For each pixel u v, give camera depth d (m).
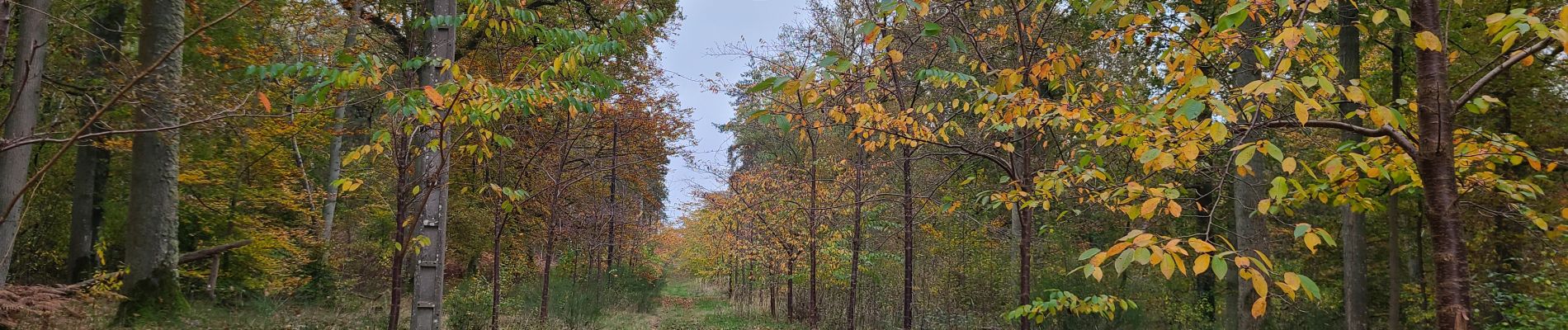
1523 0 6.80
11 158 6.20
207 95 3.81
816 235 12.99
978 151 5.36
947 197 5.36
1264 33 2.82
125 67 4.44
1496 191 3.24
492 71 8.17
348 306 12.91
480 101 3.81
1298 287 1.84
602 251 17.42
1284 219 12.62
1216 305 14.24
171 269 9.10
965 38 4.78
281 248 12.50
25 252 11.91
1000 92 3.51
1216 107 2.07
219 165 11.27
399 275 4.25
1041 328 9.43
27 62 2.99
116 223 12.02
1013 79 3.44
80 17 8.11
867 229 12.36
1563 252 5.71
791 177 12.73
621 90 4.39
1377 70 10.12
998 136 5.54
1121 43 3.25
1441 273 1.93
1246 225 10.35
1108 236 13.80
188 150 10.71
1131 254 1.91
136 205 8.85
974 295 12.25
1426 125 2.00
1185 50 2.60
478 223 15.23
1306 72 2.98
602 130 11.82
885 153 10.12
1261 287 1.80
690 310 18.50
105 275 7.63
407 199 4.41
